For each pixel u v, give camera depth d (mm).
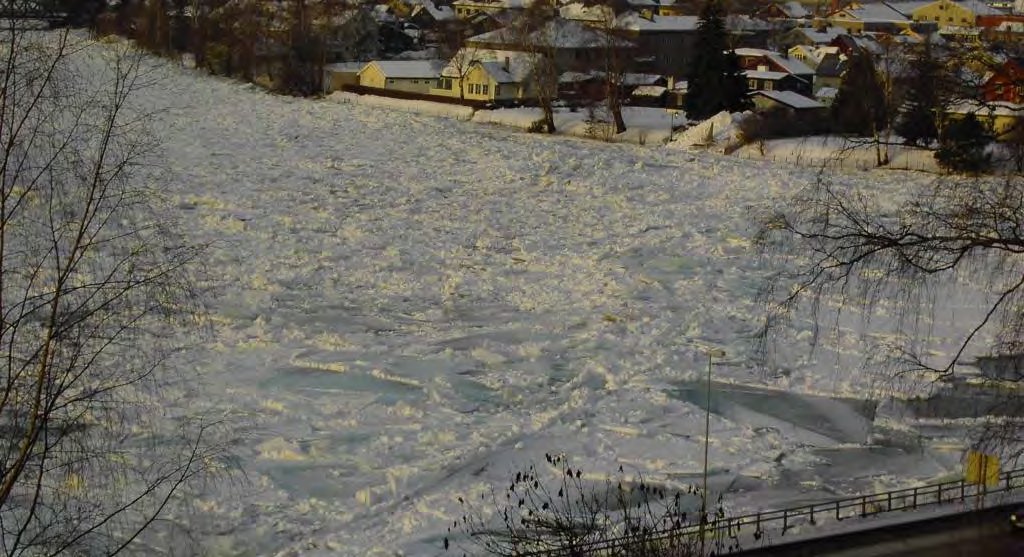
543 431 34000
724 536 25109
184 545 26188
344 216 64000
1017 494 26953
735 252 55250
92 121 43406
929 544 24266
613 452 32344
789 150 84812
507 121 103875
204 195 67062
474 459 31812
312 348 41500
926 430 33875
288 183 73062
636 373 39250
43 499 21297
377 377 38781
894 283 47062
